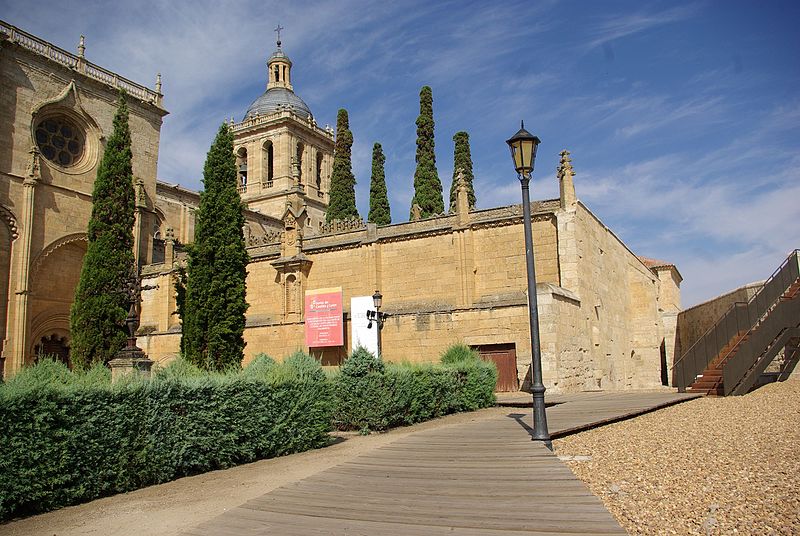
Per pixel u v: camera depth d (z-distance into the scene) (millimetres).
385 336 37062
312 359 18406
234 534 7121
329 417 17578
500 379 33000
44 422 10797
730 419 16219
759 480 9445
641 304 48906
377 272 40000
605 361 38062
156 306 49188
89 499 11531
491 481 9055
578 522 6883
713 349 26969
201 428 13898
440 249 38219
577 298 33062
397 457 11547
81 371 13797
